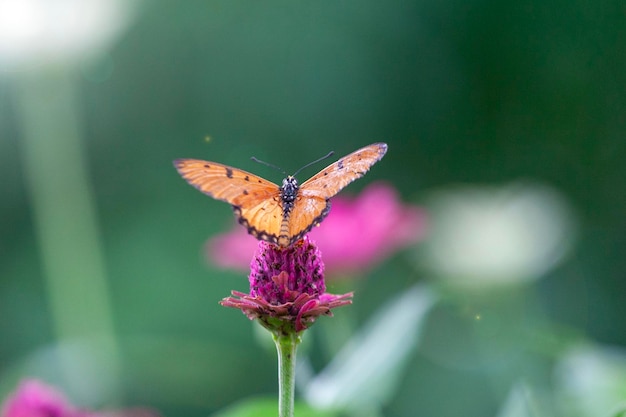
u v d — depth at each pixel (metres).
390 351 0.81
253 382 1.34
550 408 0.83
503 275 0.85
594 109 1.61
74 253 1.03
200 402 1.19
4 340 1.52
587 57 1.62
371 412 0.81
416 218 0.89
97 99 1.60
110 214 1.59
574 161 1.60
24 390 0.79
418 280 1.29
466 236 0.86
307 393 0.81
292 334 0.72
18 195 1.55
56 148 1.03
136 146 1.62
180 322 1.50
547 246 0.86
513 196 0.87
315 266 0.73
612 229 1.53
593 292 1.45
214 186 0.73
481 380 1.12
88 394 0.96
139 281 1.53
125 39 1.59
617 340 1.41
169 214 1.59
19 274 1.54
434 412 1.17
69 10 0.96
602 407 0.82
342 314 0.88
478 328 0.86
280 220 0.72
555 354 0.84
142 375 1.12
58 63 0.99
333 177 0.73
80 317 1.03
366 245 0.88
